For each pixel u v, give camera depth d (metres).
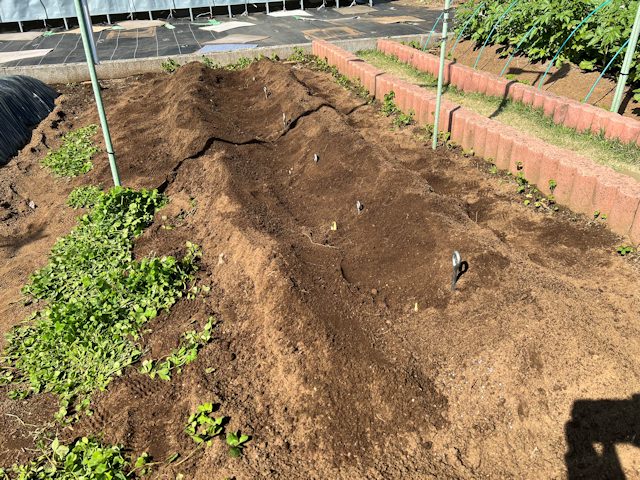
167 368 4.19
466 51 13.12
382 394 3.70
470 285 4.45
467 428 3.53
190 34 18.98
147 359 4.38
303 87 9.95
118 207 6.62
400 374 3.79
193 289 5.17
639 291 4.41
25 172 8.55
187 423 3.71
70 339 4.43
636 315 4.05
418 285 4.68
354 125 9.42
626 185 5.28
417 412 3.62
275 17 21.80
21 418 3.92
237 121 9.58
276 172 7.63
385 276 4.93
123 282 5.16
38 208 7.52
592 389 3.56
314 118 8.35
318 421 3.62
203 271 5.53
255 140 8.40
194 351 4.32
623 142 6.80
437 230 5.08
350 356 3.94
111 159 6.53
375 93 10.78
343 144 7.22
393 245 5.25
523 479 3.22
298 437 3.55
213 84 11.58
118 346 4.49
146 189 7.34
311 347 4.07
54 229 6.76
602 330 3.88
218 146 7.87
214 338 4.54
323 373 3.88
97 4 20.28
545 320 3.96
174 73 12.30
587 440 3.34
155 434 3.67
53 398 4.09
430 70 11.59
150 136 9.25
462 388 3.74
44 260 6.03
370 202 6.00
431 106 8.55
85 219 6.55
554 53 10.13
